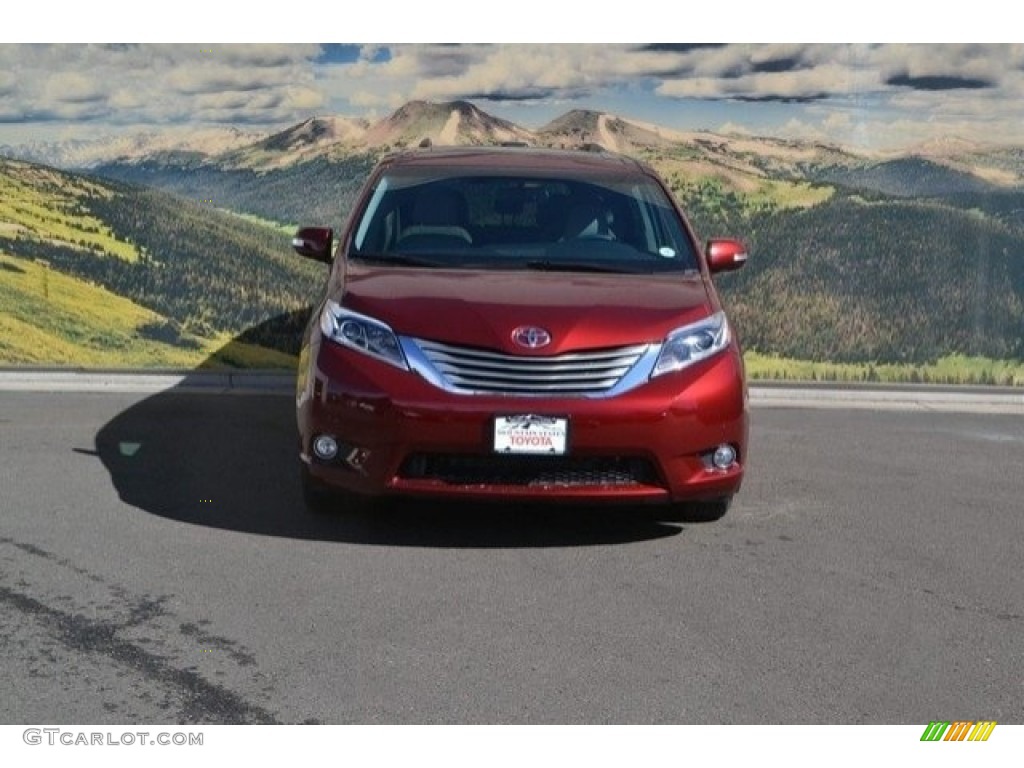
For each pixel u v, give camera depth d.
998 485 7.12
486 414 5.31
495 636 4.70
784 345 9.52
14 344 9.13
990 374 9.50
